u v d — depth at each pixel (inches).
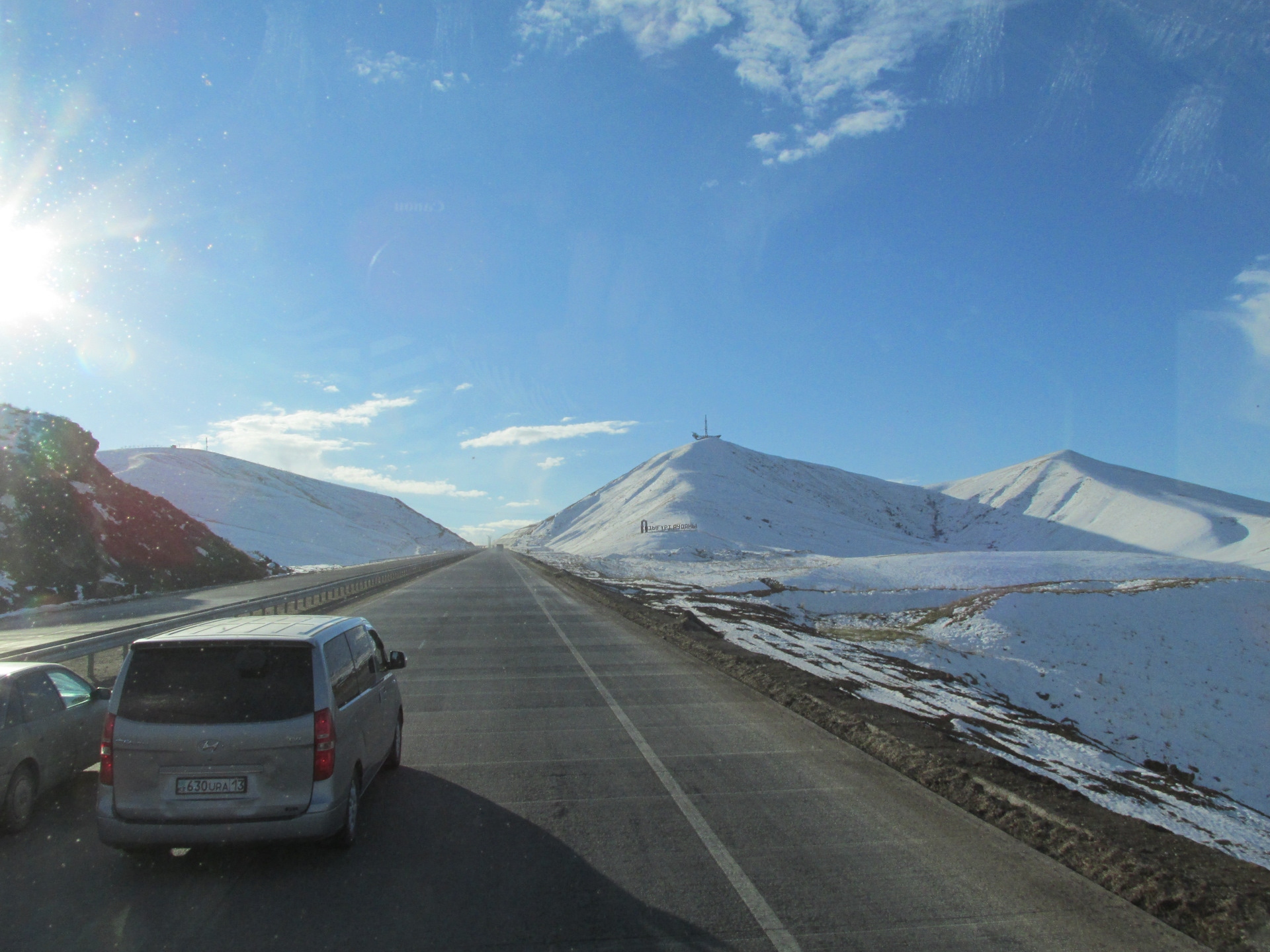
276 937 161.5
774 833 226.2
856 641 1013.8
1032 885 192.1
